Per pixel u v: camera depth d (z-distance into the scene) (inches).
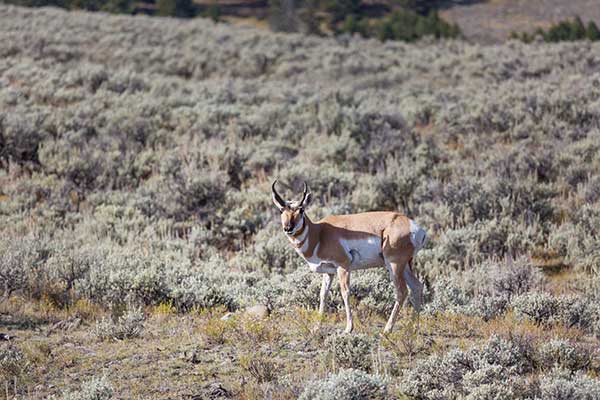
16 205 1990.7
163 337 1175.6
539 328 1220.5
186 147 2502.5
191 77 4522.6
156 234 1914.4
